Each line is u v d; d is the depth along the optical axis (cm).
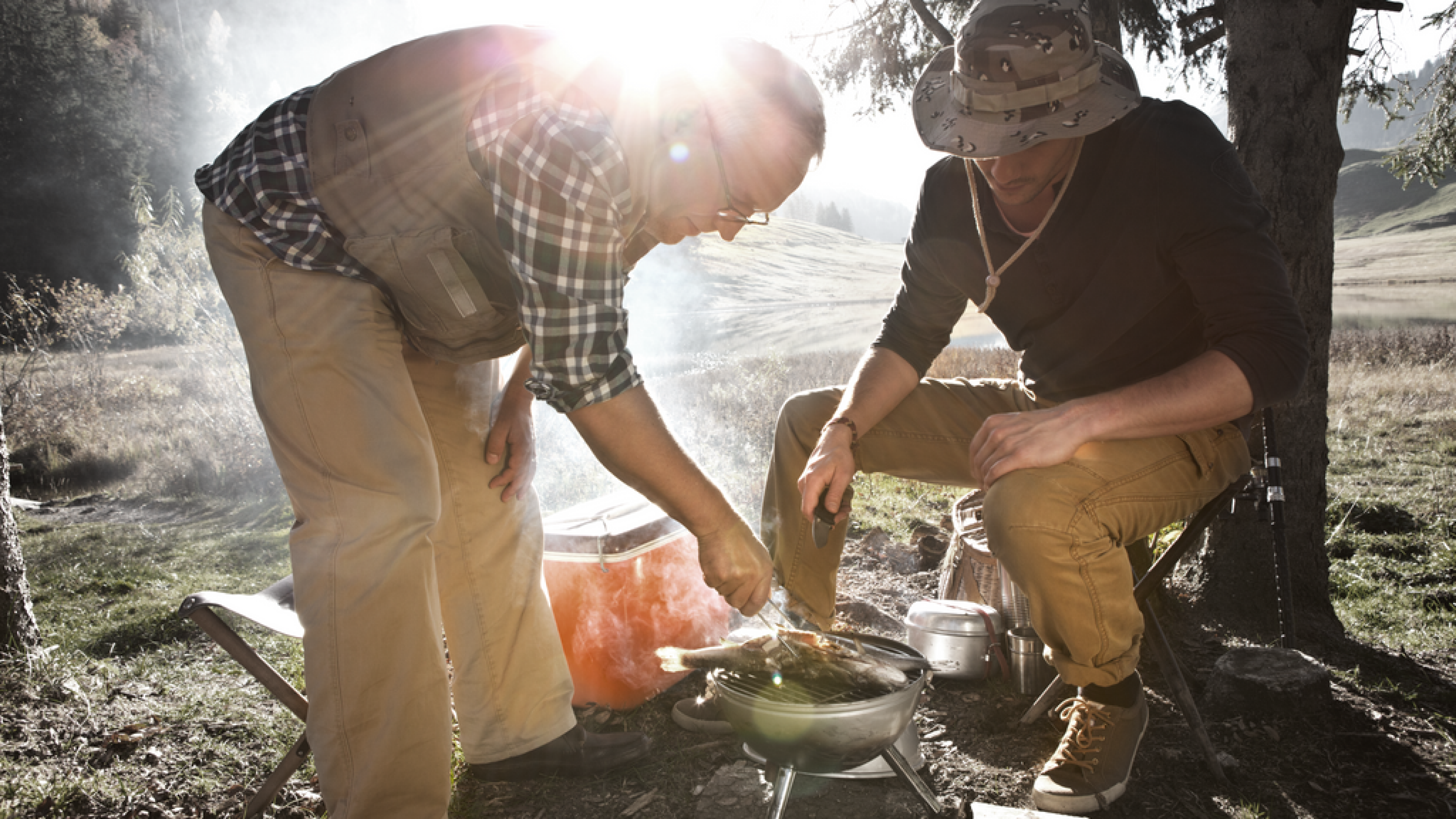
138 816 218
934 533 461
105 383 1203
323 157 159
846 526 231
